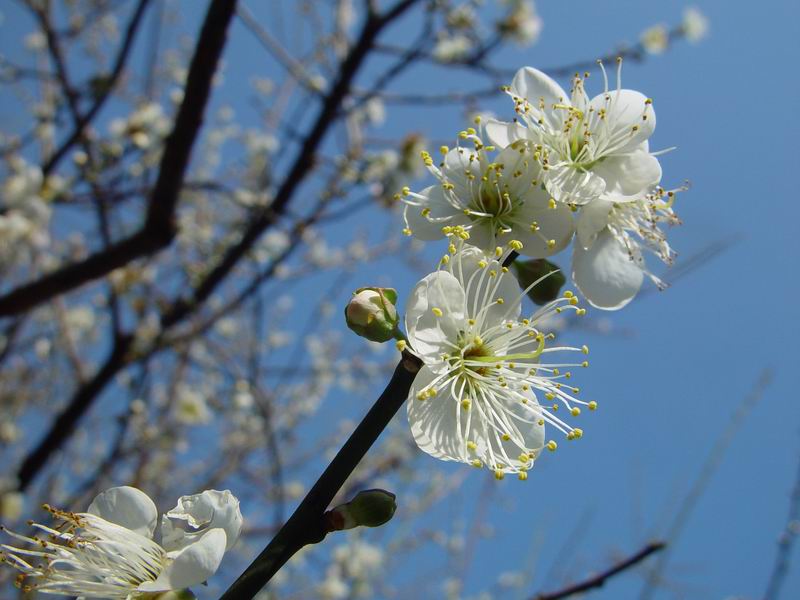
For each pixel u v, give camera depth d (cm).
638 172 17
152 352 39
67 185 37
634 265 17
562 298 16
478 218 17
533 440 16
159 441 40
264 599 38
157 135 39
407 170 41
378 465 45
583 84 17
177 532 15
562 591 21
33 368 43
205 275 42
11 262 40
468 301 16
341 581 45
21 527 35
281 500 34
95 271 30
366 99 40
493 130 17
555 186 16
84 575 15
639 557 21
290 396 51
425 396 15
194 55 26
